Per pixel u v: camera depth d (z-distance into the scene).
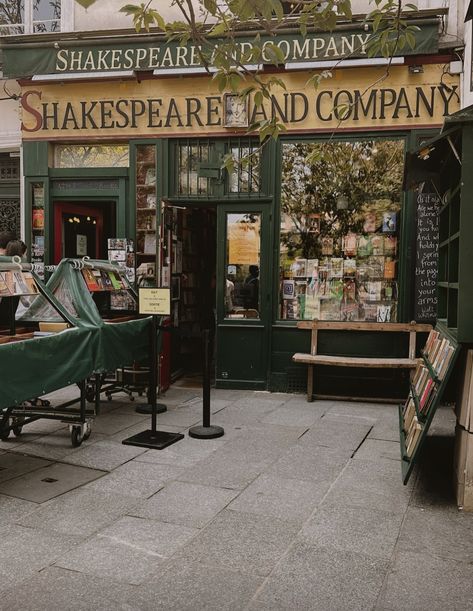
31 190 8.11
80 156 8.12
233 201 7.61
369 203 7.41
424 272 7.06
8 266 4.81
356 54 7.00
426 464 4.93
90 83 7.82
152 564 3.23
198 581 3.06
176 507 4.01
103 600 2.88
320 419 6.36
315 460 5.00
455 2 6.96
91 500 4.12
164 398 7.33
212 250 9.88
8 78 7.87
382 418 6.42
